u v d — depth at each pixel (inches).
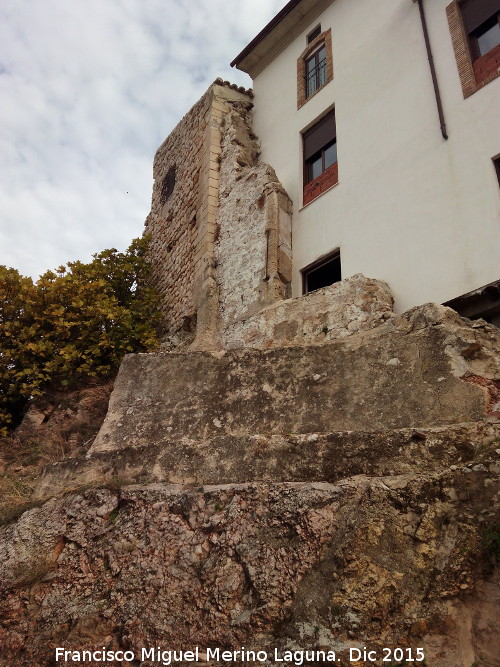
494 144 327.0
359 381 265.6
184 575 213.0
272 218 444.5
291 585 189.2
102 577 229.1
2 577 239.9
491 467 194.4
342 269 397.1
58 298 479.2
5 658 215.6
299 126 493.0
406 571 179.0
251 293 435.2
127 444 297.1
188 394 305.3
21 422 438.6
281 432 267.9
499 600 161.6
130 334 483.8
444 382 241.3
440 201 346.0
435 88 370.6
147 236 625.0
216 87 569.6
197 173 560.4
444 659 157.2
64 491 280.5
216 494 234.8
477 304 306.7
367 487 207.0
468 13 375.9
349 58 463.2
